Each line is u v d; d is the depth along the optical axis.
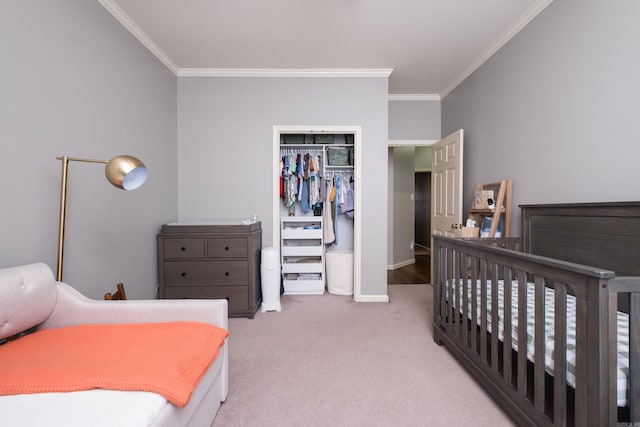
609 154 1.68
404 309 2.96
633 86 1.55
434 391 1.61
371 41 2.65
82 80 1.83
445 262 2.13
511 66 2.52
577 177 1.89
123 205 2.25
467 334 1.81
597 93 1.75
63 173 1.46
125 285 2.28
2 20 1.34
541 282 1.16
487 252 1.54
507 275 1.38
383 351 2.07
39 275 1.29
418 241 7.95
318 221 3.58
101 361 1.03
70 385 0.90
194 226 2.72
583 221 1.78
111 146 2.11
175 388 0.93
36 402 0.84
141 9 2.18
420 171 7.09
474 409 1.47
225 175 3.20
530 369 1.51
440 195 3.67
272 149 3.21
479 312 1.79
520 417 1.26
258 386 1.65
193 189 3.18
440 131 3.96
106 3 2.04
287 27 2.43
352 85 3.21
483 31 2.50
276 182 3.21
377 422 1.38
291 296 3.40
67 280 1.72
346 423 1.37
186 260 2.72
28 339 1.21
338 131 3.25
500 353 1.70
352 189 3.65
